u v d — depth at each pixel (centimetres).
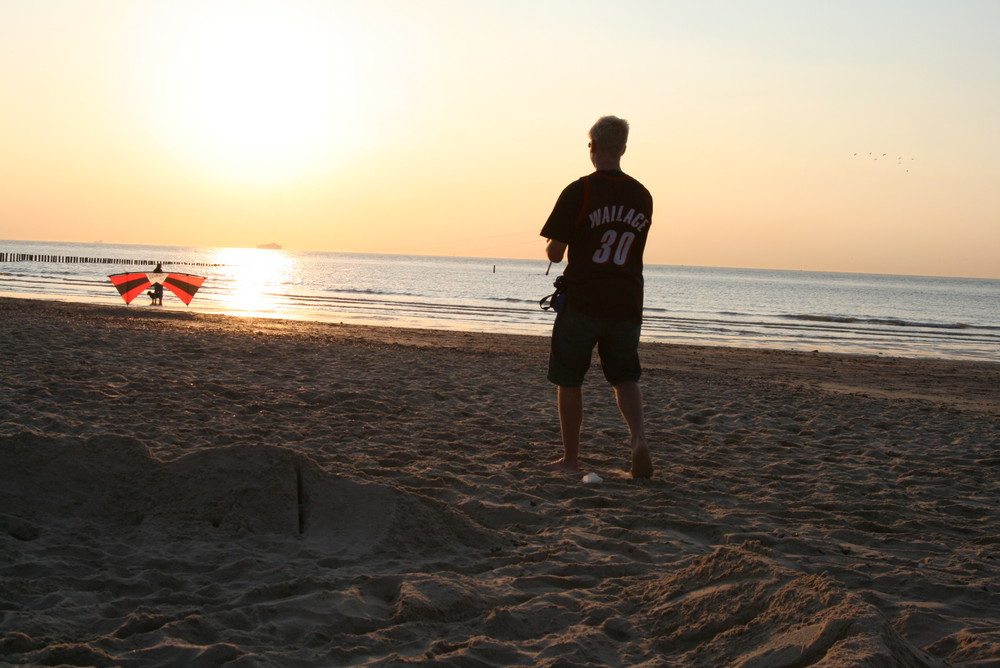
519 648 254
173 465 381
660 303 5131
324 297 4097
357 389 834
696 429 733
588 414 780
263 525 356
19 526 339
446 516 370
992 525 451
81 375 778
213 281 5800
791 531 414
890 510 473
